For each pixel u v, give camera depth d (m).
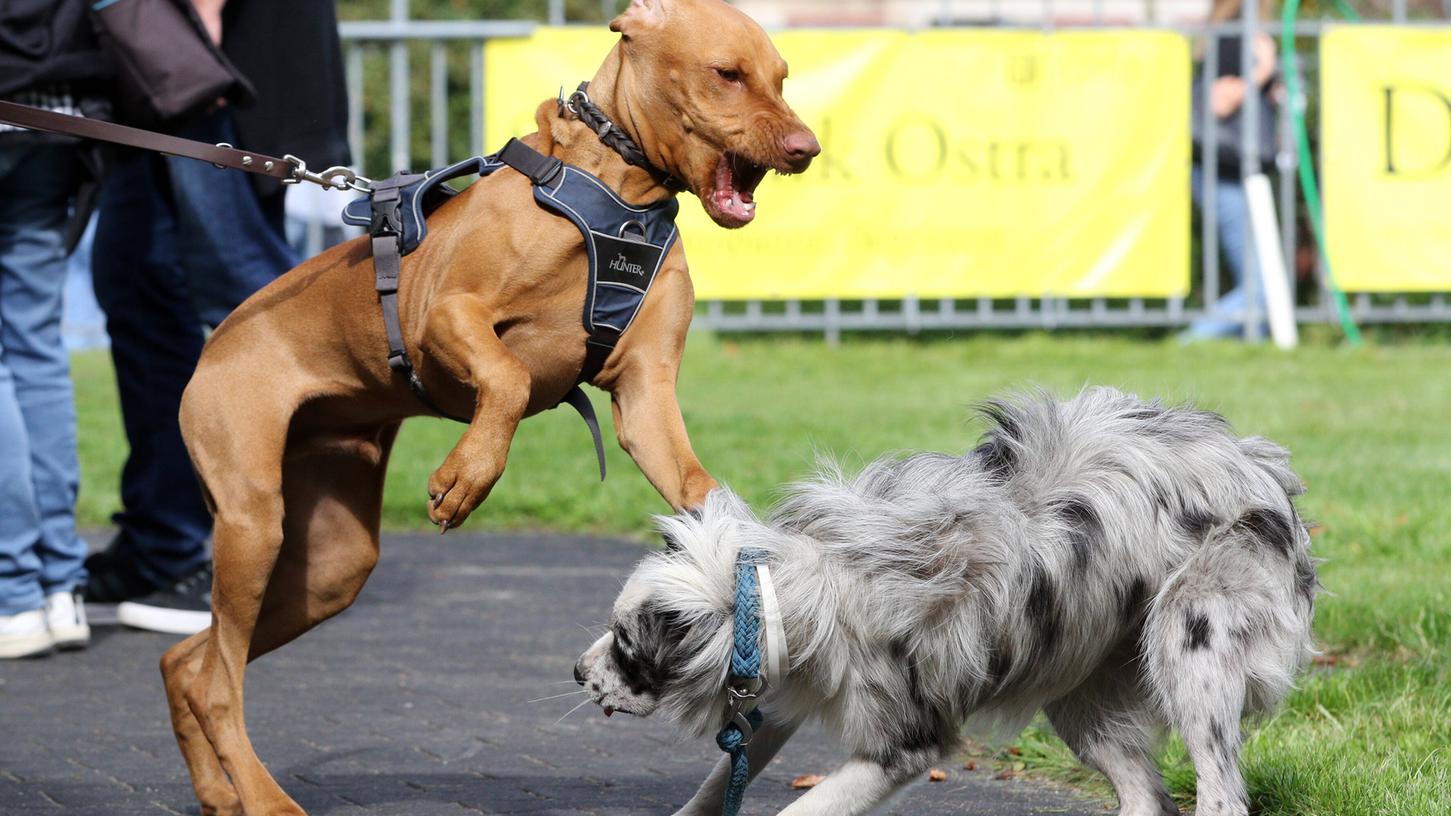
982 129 19.86
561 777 7.50
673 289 6.40
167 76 8.56
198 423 6.69
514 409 6.02
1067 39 19.86
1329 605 9.43
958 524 5.86
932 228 19.94
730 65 6.04
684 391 19.08
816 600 5.63
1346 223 20.28
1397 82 20.12
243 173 9.45
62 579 9.78
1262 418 16.72
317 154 9.45
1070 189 20.05
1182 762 7.27
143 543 10.48
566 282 6.23
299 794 7.21
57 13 8.82
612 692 5.83
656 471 6.28
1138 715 6.55
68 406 9.81
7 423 9.34
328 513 7.14
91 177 9.34
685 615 5.64
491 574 11.96
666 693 5.78
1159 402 6.64
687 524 5.81
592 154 6.28
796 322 21.25
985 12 39.62
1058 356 21.17
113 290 10.35
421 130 24.78
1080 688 6.61
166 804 7.06
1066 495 6.05
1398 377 19.38
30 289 9.62
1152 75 19.98
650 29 6.13
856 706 5.79
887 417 16.94
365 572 7.23
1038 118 19.91
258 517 6.60
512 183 6.29
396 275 6.47
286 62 9.35
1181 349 21.12
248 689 8.99
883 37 19.66
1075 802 7.16
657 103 6.14
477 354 6.04
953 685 5.85
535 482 14.63
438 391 6.54
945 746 6.01
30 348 9.68
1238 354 20.72
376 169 24.97
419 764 7.68
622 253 6.23
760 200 19.75
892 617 5.68
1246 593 6.04
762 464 14.43
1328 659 8.77
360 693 8.92
